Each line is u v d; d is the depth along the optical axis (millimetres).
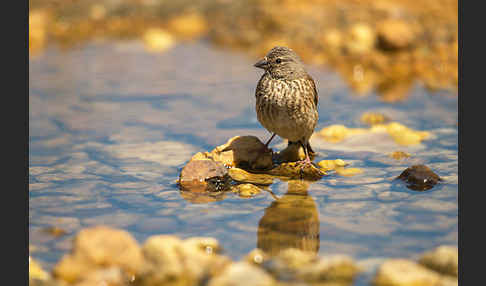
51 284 7059
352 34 20406
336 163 11367
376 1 23750
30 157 11578
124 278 7336
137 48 21469
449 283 6801
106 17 25234
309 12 22906
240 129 13320
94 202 9594
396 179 10492
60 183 10367
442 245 7926
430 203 9391
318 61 19797
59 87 16391
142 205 9484
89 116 14094
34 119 13812
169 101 15234
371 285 6887
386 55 19594
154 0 26172
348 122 14000
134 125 13492
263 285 6832
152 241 7629
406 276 6855
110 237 7555
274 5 23953
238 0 25266
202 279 7289
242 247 8008
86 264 7371
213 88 16375
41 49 21234
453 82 17328
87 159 11539
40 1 26094
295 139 11305
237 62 19406
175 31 24125
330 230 8469
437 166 11078
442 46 19500
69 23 24641
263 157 11477
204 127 13391
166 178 10672
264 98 10844
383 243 8023
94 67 18625
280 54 10672
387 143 12578
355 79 17766
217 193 10047
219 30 23188
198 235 8391
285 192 10062
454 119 13945
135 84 16734
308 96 10734
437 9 22719
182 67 18719
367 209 9219
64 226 8719
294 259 7574
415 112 14570
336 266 7203
